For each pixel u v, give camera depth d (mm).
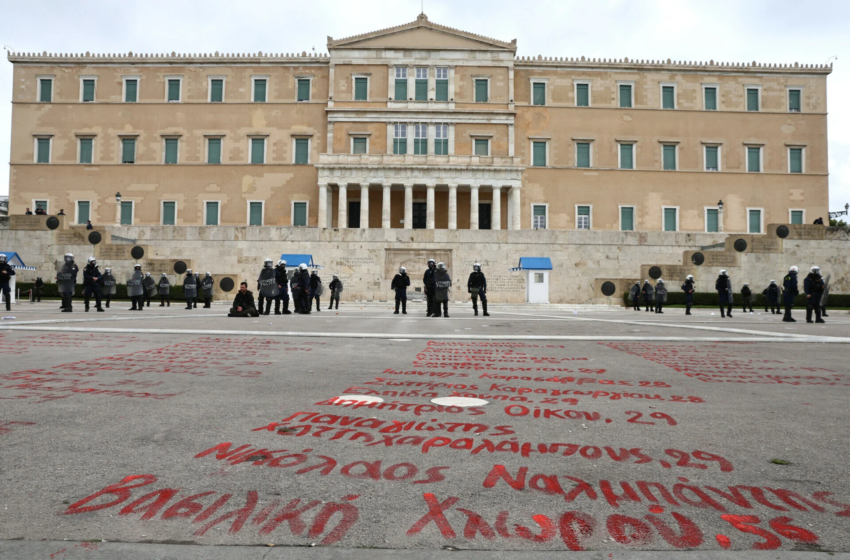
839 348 11656
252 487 3518
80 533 2885
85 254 40844
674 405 6078
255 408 5691
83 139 58906
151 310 26688
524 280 43750
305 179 58656
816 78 60250
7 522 2996
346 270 43375
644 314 28547
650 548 2791
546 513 3186
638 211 59062
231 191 58594
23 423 5016
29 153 58625
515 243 43938
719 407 5996
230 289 40281
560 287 43938
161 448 4293
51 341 11477
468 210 58188
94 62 59094
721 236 44719
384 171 53906
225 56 59188
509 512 3195
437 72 59219
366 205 53656
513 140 58438
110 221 58188
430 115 58094
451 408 5785
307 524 3010
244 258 43375
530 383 7312
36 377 7410
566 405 6004
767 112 59875
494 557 2684
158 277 40531
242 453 4195
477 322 19359
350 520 3066
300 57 59281
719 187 59406
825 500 3412
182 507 3209
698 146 59719
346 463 3994
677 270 41000
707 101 60344
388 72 58688
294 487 3525
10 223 40938
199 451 4234
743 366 9039
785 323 20250
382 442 4527
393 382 7258
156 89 59344
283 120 59188
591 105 59938
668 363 9312
